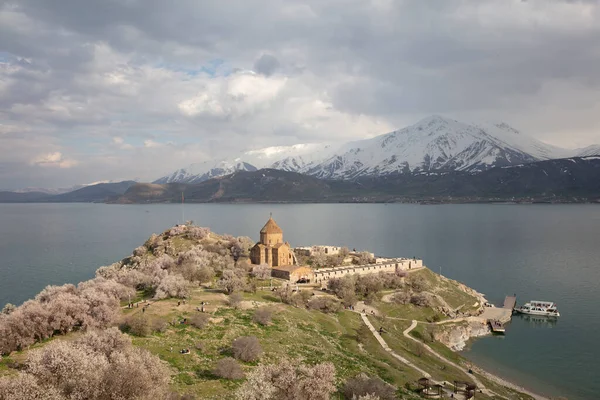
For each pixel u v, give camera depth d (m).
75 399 46.16
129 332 82.38
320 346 90.44
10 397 43.47
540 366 110.00
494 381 97.19
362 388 66.00
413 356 101.25
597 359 114.19
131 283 123.38
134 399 46.78
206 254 163.12
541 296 176.12
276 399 49.62
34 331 73.94
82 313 83.75
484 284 196.25
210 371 69.94
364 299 143.38
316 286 147.12
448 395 79.00
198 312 97.00
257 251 161.12
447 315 143.50
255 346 78.00
